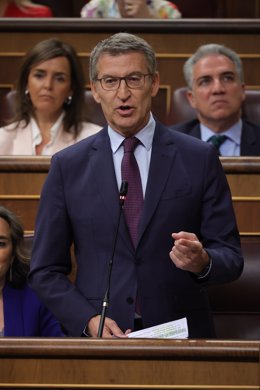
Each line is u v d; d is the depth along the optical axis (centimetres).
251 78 1262
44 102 1072
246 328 862
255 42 1260
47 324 830
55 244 724
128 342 618
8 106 1170
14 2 1354
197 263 666
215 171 722
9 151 1077
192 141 734
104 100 720
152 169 719
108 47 719
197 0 1447
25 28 1259
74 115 1088
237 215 912
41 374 622
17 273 840
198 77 1089
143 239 704
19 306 831
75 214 720
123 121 717
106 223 711
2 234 832
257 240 908
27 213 925
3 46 1266
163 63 1259
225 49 1100
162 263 706
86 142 744
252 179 912
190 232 714
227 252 696
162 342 617
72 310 696
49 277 714
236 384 612
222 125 1087
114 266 709
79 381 620
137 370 616
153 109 1252
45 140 1077
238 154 1084
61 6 1438
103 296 703
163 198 710
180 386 614
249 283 867
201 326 711
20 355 622
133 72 713
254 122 1159
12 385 622
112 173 723
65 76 1083
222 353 611
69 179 728
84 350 618
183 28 1255
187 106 1173
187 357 613
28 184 925
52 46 1086
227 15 1523
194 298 713
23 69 1088
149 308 702
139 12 1309
